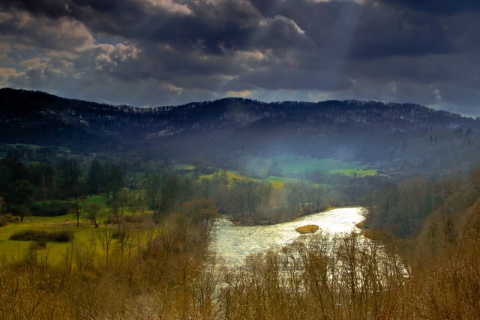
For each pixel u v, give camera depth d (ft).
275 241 274.77
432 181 333.62
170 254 208.64
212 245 259.60
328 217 371.97
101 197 410.11
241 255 229.45
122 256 196.95
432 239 96.48
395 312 37.78
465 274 38.29
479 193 209.36
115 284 155.84
